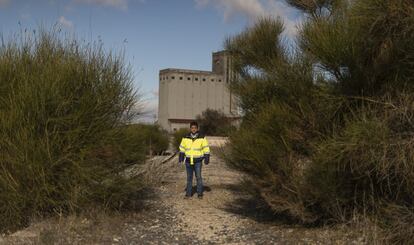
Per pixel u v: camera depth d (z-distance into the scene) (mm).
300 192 7766
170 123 101125
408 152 6438
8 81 8461
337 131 7488
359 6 6684
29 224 8094
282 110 8172
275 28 10359
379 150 6555
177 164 19406
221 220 9234
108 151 8797
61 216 8094
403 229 6672
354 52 6996
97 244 7129
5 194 7871
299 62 8258
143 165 9789
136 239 7609
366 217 7258
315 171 7445
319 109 7828
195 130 12133
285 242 7387
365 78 7281
